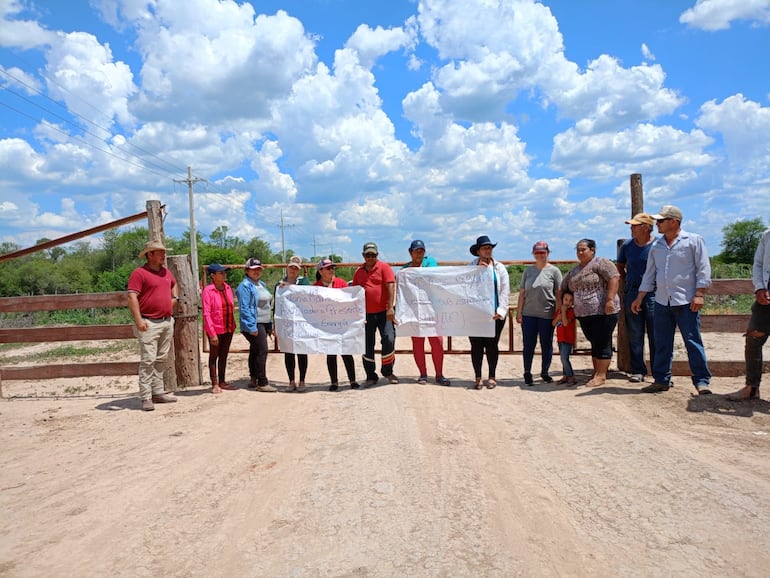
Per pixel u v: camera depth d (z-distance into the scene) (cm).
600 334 708
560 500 376
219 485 427
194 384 848
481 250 752
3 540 345
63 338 817
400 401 653
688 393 642
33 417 676
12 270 5466
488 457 461
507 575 288
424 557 307
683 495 373
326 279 812
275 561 311
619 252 769
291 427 579
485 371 920
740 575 281
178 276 834
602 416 571
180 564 313
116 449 525
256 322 784
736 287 719
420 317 768
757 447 462
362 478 425
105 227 813
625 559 300
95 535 349
